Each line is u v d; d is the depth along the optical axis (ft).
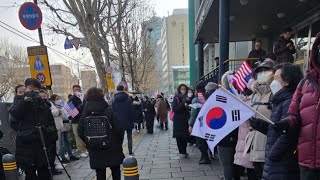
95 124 15.78
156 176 21.99
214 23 39.29
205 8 35.88
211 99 12.62
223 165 16.42
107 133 15.88
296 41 38.63
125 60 97.76
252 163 14.40
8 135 23.90
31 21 29.09
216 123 12.51
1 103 23.71
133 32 94.43
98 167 16.02
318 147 8.64
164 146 35.91
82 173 23.44
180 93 27.84
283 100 10.73
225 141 16.10
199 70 51.98
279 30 43.47
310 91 8.89
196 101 23.80
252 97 14.25
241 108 12.18
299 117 9.29
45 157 17.17
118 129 16.03
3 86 136.87
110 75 52.16
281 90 10.91
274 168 10.48
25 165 16.89
